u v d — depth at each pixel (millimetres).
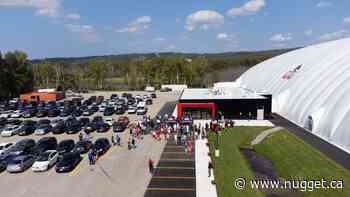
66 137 44719
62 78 138125
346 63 47500
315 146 35812
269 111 54812
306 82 53594
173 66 137375
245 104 55250
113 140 40031
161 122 49656
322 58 57688
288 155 33812
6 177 29250
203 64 143625
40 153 34469
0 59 93312
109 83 152500
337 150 34031
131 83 142125
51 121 55406
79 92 110250
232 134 44562
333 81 45094
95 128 48312
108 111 62219
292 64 67938
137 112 62750
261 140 41344
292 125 47781
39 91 96812
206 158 33469
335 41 66250
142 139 42344
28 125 48750
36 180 28328
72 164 30828
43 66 141875
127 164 32062
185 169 30078
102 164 32250
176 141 40094
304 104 48156
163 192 24859
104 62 143250
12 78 96375
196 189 25312
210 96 58344
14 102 81062
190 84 137875
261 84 76188
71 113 63750
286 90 57688
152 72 138750
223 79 143750
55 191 25766
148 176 28469
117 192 25172
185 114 56438
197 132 42875
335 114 37969
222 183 26547
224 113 55844
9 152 34312
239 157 34250
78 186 26656
